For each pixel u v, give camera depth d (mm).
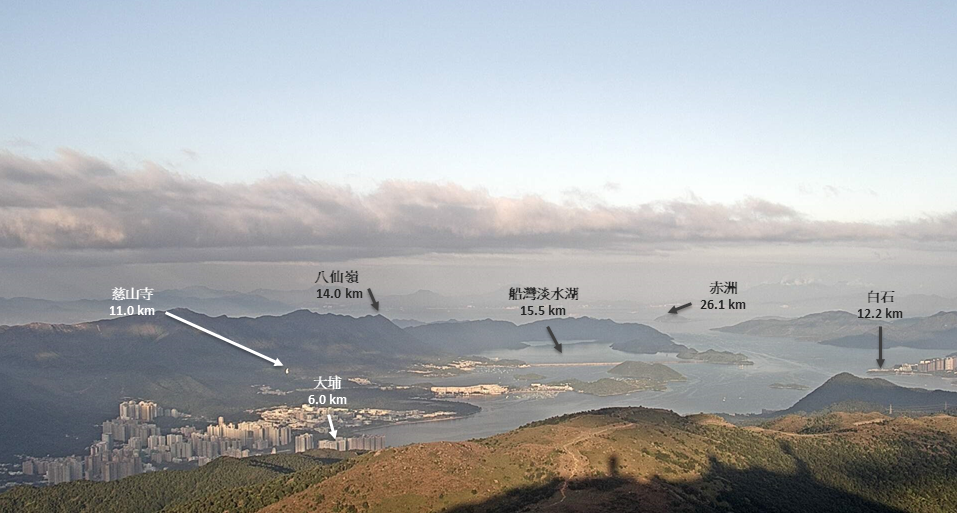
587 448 146875
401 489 124688
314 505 123688
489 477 130375
